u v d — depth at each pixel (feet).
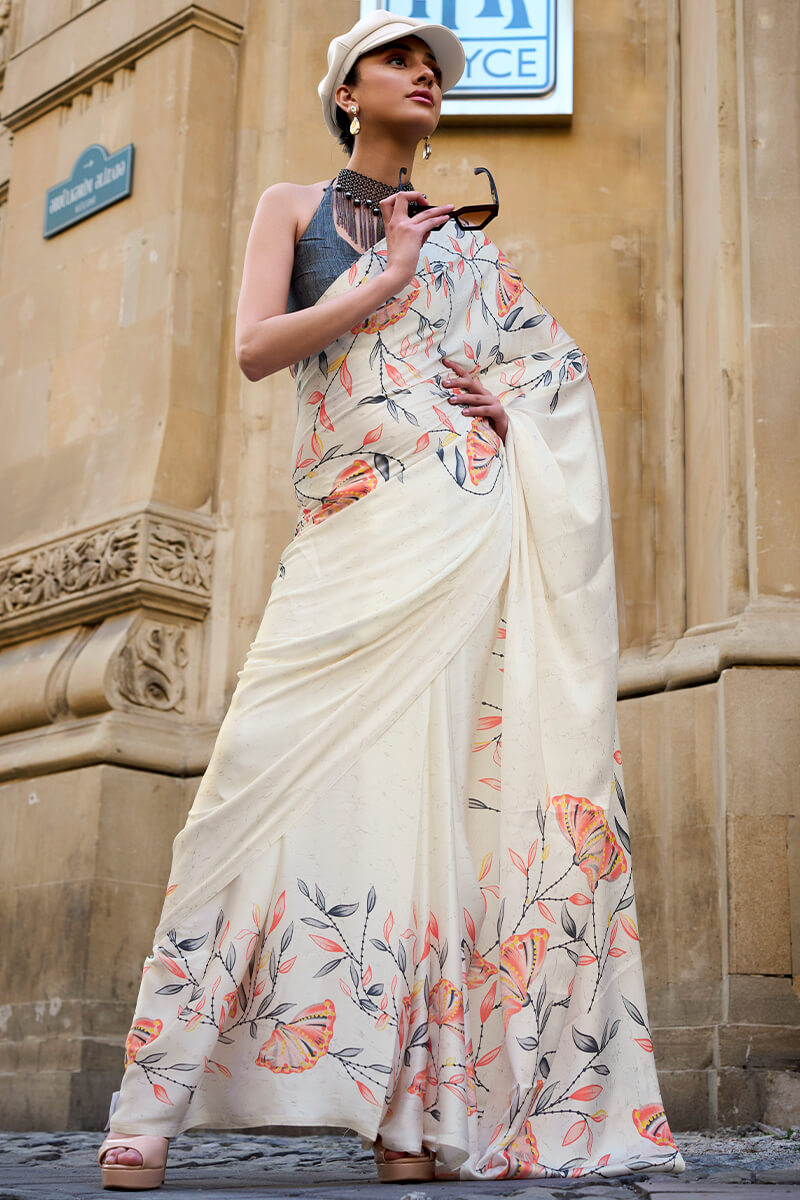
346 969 7.67
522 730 8.41
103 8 24.76
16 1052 19.92
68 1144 14.85
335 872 7.82
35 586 22.50
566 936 8.21
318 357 8.74
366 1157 12.23
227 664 21.22
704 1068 14.75
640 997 8.41
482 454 8.73
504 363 9.36
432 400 8.71
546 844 8.32
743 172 18.13
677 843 16.57
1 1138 16.06
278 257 8.82
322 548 8.39
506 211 20.86
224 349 22.45
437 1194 6.64
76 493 22.74
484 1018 8.00
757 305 17.53
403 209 8.75
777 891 15.35
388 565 8.27
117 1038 19.52
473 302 9.14
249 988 7.72
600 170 21.01
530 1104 7.93
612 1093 8.18
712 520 17.83
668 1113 14.61
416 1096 7.51
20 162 25.81
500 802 8.35
